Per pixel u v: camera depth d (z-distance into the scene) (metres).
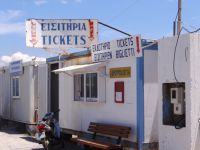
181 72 8.93
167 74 9.30
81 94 13.51
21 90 19.33
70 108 14.27
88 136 13.12
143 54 10.73
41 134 13.10
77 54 13.98
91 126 12.68
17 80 19.92
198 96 8.77
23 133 18.67
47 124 13.23
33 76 17.92
